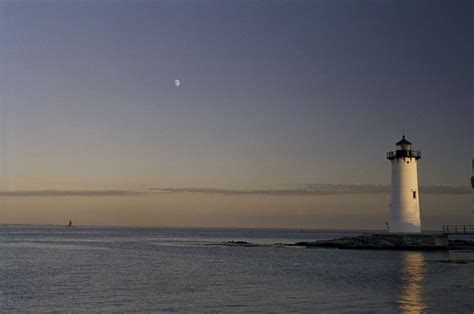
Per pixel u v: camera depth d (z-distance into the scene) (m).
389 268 55.41
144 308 33.16
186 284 44.53
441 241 75.56
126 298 36.97
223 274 52.56
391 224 76.25
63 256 79.44
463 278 45.97
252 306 33.44
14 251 92.12
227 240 167.12
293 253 85.38
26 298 37.31
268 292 39.44
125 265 63.47
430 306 32.47
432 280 44.84
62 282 46.06
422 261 62.38
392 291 38.97
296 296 37.34
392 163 75.19
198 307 33.28
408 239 75.25
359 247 88.69
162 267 60.84
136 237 191.38
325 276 49.94
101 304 34.69
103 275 51.78
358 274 50.88
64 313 31.89
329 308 32.34
